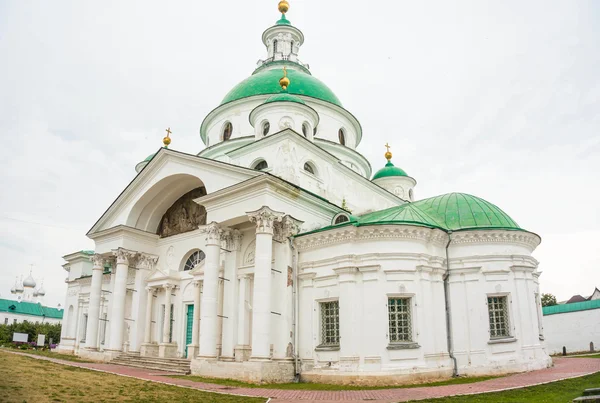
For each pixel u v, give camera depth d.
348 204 33.12
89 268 48.03
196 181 31.61
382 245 23.48
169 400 14.80
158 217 35.22
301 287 25.33
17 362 20.44
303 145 29.66
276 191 25.41
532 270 25.56
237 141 35.34
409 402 15.19
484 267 24.48
